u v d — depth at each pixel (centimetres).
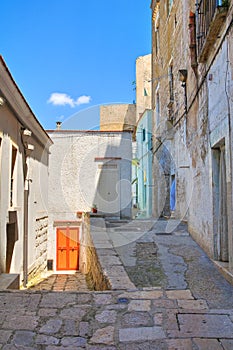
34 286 686
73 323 276
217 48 430
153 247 566
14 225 582
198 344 240
